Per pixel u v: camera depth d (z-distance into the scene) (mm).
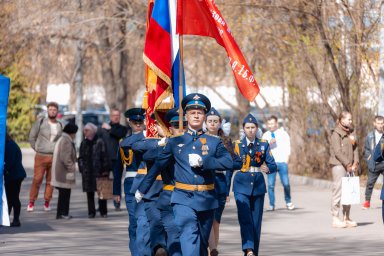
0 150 23094
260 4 39188
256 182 18594
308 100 44781
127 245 21250
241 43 44594
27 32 48469
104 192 27688
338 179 24969
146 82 19000
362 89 41500
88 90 79750
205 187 15477
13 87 78750
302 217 27953
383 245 21406
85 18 48344
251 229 18438
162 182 17188
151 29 18422
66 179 27297
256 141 18797
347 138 24844
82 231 24141
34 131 29859
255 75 48000
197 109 15711
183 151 15547
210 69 61344
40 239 22375
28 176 46781
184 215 15359
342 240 22391
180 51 18078
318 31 39969
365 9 38438
